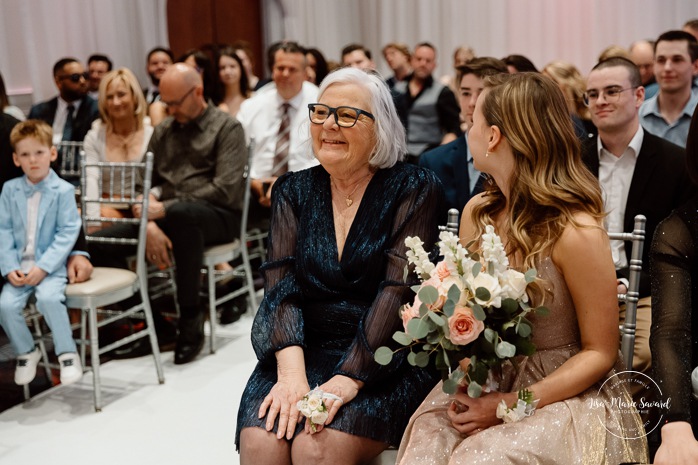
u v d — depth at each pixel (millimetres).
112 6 7574
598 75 3156
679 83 4203
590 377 1956
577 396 1985
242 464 2203
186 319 4219
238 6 8852
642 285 2977
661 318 2021
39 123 3750
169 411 3611
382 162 2439
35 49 7062
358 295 2418
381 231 2381
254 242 5848
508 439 1853
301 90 5281
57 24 7199
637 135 3178
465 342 1768
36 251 3705
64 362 3607
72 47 7320
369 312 2299
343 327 2400
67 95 6379
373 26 9188
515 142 2004
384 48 8188
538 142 1997
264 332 2402
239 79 6562
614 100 3121
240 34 8922
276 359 2379
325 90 2416
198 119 4535
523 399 1905
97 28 7480
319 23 9000
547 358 2027
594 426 1916
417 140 7070
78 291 3617
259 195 5113
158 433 3395
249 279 4754
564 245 1966
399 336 1867
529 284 1971
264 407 2227
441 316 1821
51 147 3764
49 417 3586
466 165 3420
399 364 2293
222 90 6516
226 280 5332
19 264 3707
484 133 2068
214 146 4535
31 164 3693
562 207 1988
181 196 4473
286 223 2510
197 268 4219
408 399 2295
